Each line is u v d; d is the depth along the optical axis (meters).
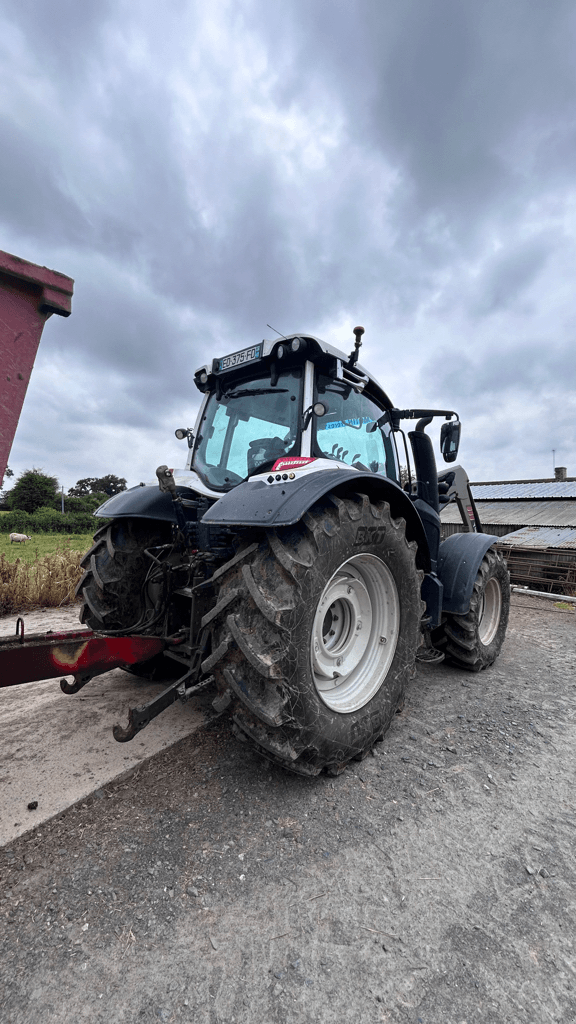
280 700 1.84
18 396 1.52
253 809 1.91
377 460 3.26
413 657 2.60
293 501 1.93
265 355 2.58
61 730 2.53
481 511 14.09
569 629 5.32
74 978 1.22
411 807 1.96
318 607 2.11
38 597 5.39
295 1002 1.17
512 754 2.43
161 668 3.21
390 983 1.22
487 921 1.42
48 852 1.65
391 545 2.41
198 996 1.18
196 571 2.57
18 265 1.48
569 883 1.57
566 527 10.94
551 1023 1.13
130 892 1.49
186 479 2.99
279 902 1.47
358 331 2.65
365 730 2.23
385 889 1.53
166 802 1.94
